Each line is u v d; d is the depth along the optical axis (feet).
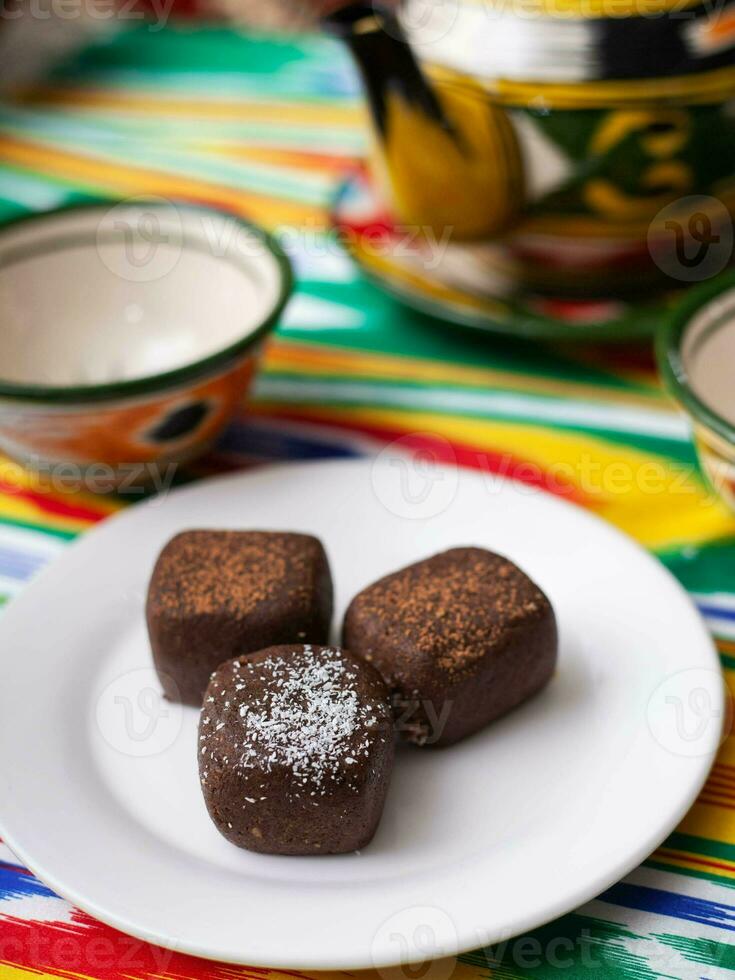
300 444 1.37
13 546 1.26
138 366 1.39
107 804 0.98
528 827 0.95
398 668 1.00
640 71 1.21
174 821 0.97
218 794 0.92
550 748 1.01
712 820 0.97
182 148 1.81
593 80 1.21
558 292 1.40
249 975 0.90
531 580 1.04
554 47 1.21
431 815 0.97
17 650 1.09
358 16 1.25
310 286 1.59
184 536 1.11
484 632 1.00
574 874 0.89
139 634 1.12
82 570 1.16
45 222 1.37
